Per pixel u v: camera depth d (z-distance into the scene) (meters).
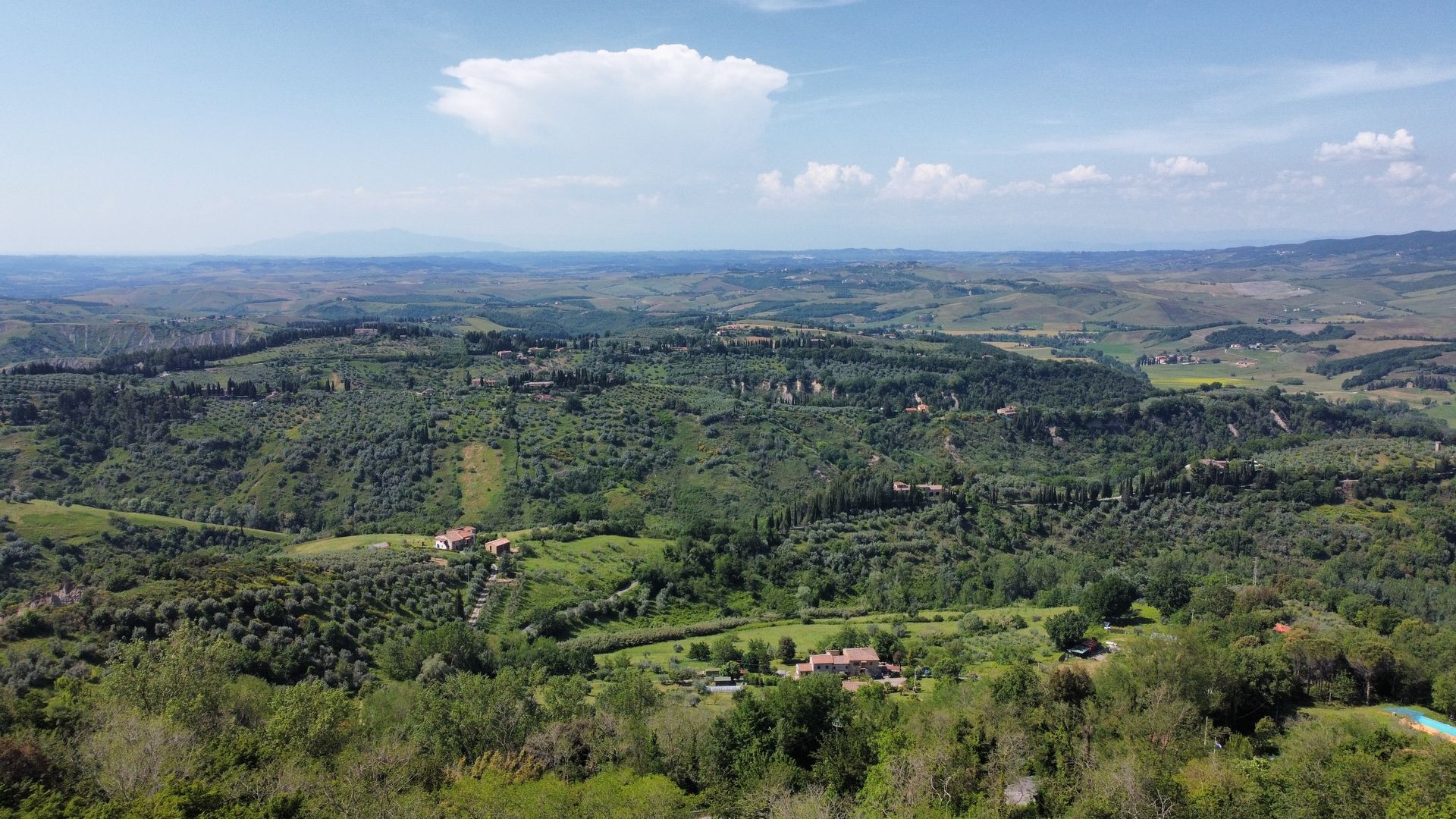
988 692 65.12
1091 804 46.78
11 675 59.88
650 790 49.06
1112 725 59.19
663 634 101.69
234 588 80.50
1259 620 89.00
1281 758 57.84
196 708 53.28
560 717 61.34
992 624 102.12
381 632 87.19
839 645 93.56
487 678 70.81
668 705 67.06
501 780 50.00
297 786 44.00
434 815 43.75
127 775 42.50
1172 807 45.84
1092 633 97.06
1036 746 56.31
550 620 100.12
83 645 65.88
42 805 38.41
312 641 78.25
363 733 55.34
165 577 81.31
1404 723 64.62
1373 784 47.47
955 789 50.22
